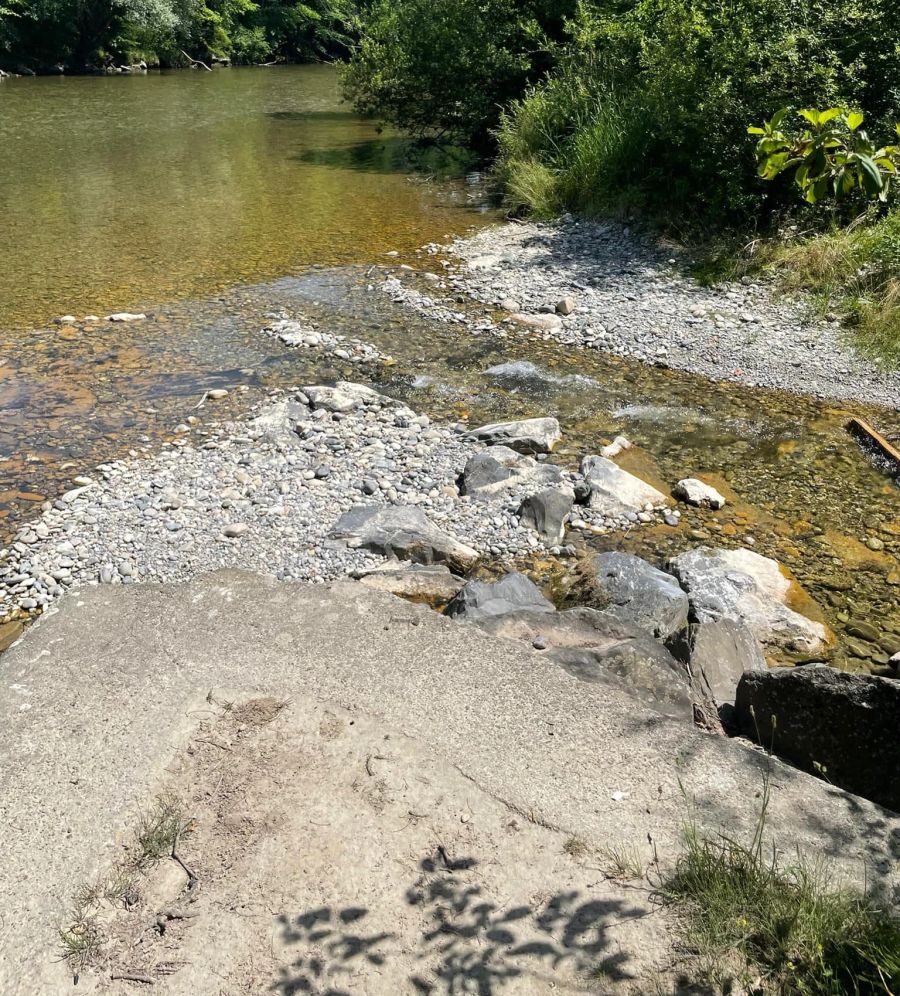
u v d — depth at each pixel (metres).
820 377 8.35
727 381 8.34
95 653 3.93
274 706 3.59
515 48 17.55
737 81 11.30
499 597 4.90
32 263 11.02
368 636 4.05
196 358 8.53
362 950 2.63
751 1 11.64
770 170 3.11
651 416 7.69
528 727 3.50
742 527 6.13
